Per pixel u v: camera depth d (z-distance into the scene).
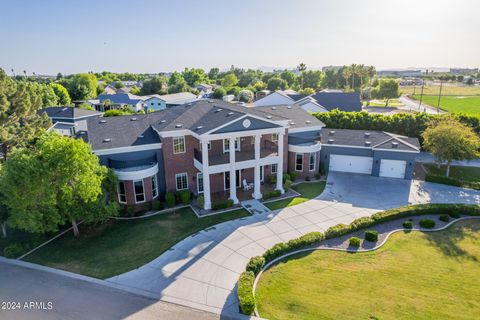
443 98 118.81
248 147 31.73
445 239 21.31
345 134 37.78
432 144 33.12
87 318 14.61
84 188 20.03
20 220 19.42
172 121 29.08
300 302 15.34
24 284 17.28
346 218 24.59
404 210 24.38
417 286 16.50
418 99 116.44
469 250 19.94
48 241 22.19
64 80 120.12
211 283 17.11
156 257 19.69
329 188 31.14
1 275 18.22
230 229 23.05
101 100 90.81
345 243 20.88
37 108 41.31
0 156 36.72
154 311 15.04
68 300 15.87
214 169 26.22
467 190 30.05
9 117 34.12
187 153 28.33
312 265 18.48
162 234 22.56
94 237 22.52
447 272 17.72
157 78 117.56
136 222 24.59
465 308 14.90
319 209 26.27
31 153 20.30
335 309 14.84
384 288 16.36
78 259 19.75
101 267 18.77
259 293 16.05
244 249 20.39
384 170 34.03
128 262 19.22
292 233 22.36
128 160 26.48
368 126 44.41
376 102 109.19
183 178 28.84
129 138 27.53
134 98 88.19
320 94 68.00
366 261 18.88
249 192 29.98
